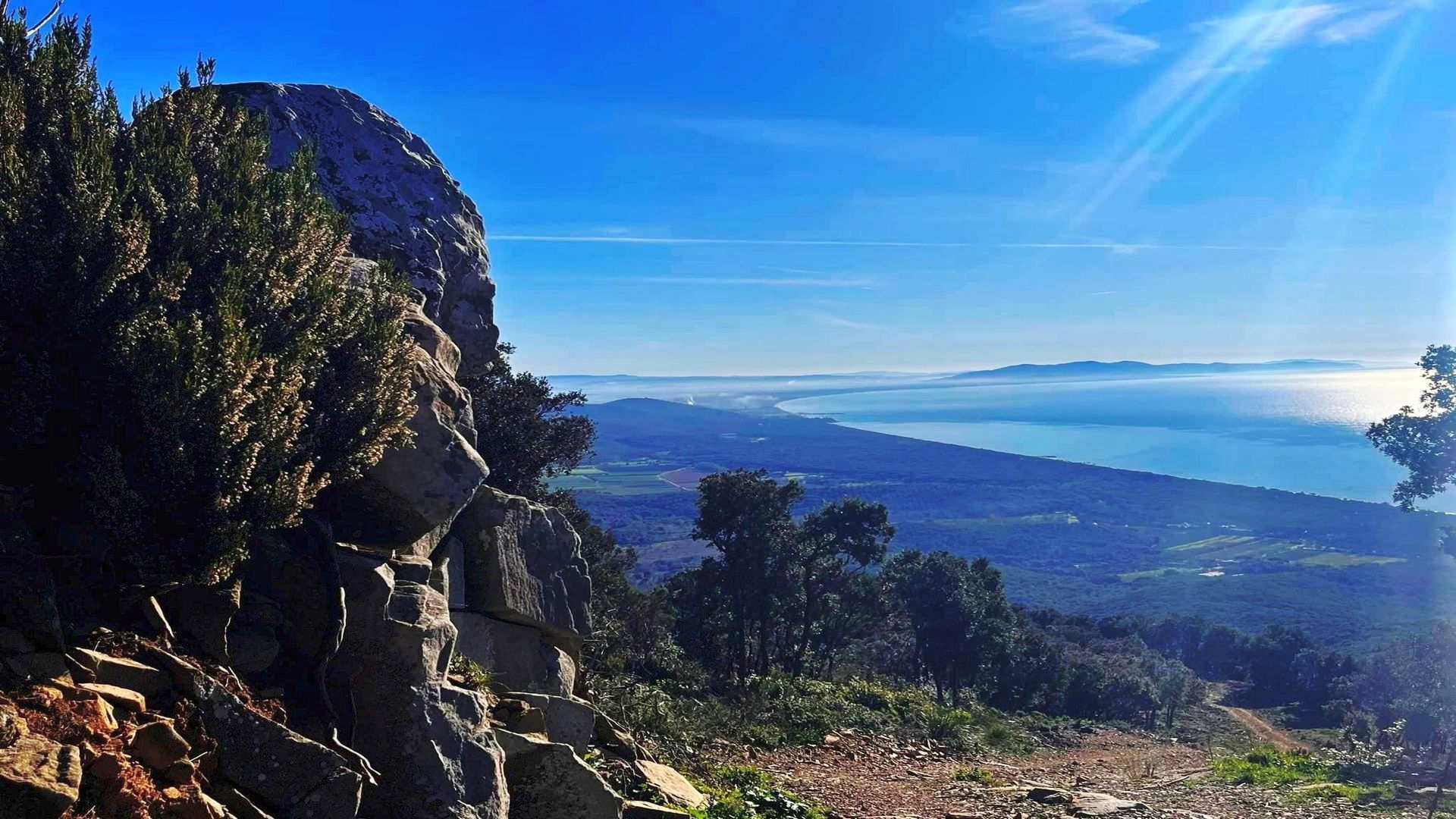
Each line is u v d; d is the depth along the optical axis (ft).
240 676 17.28
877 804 44.70
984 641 216.54
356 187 33.35
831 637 195.72
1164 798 53.52
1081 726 159.53
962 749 81.61
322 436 19.98
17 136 17.78
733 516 151.84
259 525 16.93
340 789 15.56
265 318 19.22
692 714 59.31
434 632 19.63
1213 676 391.45
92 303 16.66
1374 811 49.55
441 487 23.12
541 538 30.09
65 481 16.33
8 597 13.98
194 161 22.33
